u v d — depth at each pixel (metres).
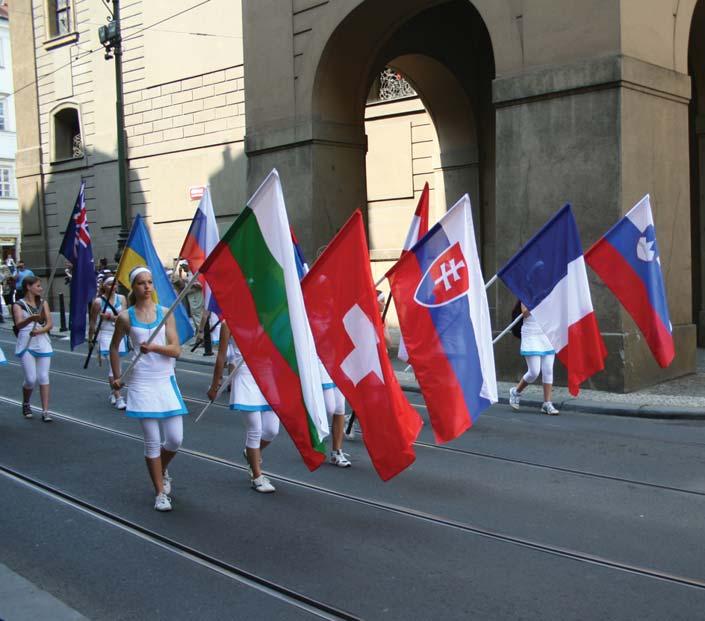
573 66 10.94
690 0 11.81
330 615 4.17
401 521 5.64
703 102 15.04
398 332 18.05
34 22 26.67
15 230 45.16
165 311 5.97
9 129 44.78
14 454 7.87
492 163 17.98
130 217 23.89
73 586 4.61
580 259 8.71
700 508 5.80
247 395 6.39
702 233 15.26
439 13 17.08
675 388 10.85
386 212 19.50
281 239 5.48
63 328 20.80
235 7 20.53
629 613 4.09
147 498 6.32
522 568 4.73
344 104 15.40
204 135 21.58
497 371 12.00
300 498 6.26
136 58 23.17
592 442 7.98
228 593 4.48
